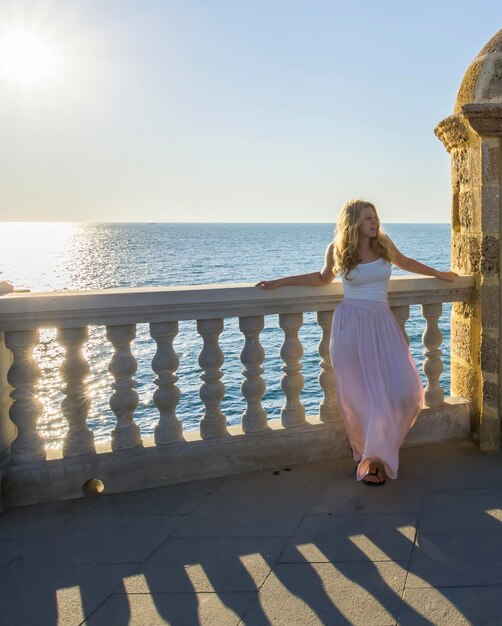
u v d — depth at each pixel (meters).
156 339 3.53
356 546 2.78
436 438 4.16
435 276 3.93
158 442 3.61
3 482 3.34
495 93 3.66
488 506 3.17
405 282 3.92
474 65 3.81
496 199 3.82
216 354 3.64
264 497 3.37
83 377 3.44
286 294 3.66
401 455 3.96
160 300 3.40
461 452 3.99
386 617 2.26
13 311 3.24
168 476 3.59
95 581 2.56
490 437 3.98
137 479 3.54
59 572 2.64
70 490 3.44
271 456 3.78
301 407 3.88
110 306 3.33
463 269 4.20
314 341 19.58
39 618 2.31
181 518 3.14
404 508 3.17
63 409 3.44
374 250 3.55
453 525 2.96
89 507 3.32
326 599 2.38
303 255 95.25
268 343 19.55
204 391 3.66
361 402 3.51
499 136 3.76
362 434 3.55
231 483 3.58
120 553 2.79
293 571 2.59
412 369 3.61
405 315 4.02
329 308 3.82
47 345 18.25
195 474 3.64
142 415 12.50
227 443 3.68
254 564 2.65
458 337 4.31
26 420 3.40
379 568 2.59
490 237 3.86
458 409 4.19
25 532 3.04
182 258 88.56
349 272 3.52
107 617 2.31
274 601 2.38
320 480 3.59
